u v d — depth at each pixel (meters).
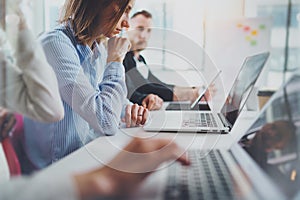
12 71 0.88
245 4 1.62
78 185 0.48
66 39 1.04
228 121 1.03
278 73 1.16
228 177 0.51
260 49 1.52
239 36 1.57
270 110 0.73
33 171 0.65
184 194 0.44
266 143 0.63
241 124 0.97
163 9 1.95
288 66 1.28
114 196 0.44
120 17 1.11
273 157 0.57
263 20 1.52
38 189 0.47
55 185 0.48
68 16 1.13
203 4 1.71
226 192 0.45
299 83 0.67
